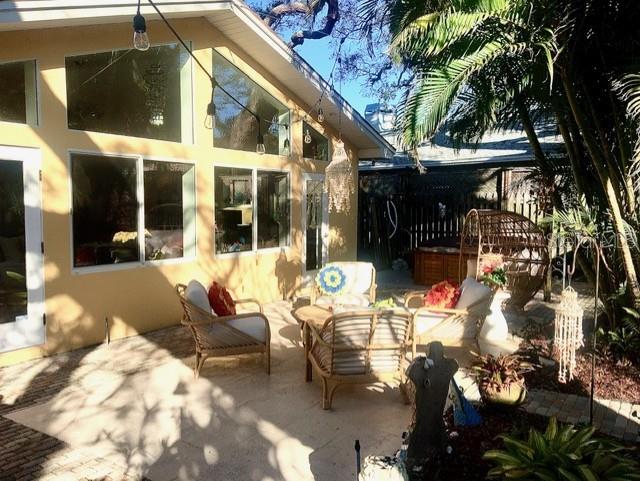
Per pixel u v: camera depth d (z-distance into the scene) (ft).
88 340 20.77
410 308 24.50
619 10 15.52
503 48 15.34
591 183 19.62
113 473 11.11
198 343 17.11
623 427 13.15
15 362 18.48
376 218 44.60
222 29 26.02
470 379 17.02
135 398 15.40
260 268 29.68
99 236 21.18
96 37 20.42
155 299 23.49
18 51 17.92
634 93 14.39
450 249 36.09
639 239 17.66
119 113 21.95
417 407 10.50
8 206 18.04
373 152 37.78
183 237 25.26
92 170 20.85
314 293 23.21
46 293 19.25
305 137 33.40
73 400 15.20
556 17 15.48
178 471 11.22
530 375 17.03
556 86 18.47
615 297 18.25
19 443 12.47
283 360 19.27
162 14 20.83
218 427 13.46
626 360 17.71
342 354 14.51
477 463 11.04
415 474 10.19
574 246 16.84
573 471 8.70
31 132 18.47
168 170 24.23
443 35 15.10
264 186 30.17
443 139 45.96
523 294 27.48
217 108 26.66
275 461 11.68
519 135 44.96
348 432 13.20
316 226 34.60
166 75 24.21
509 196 41.52
